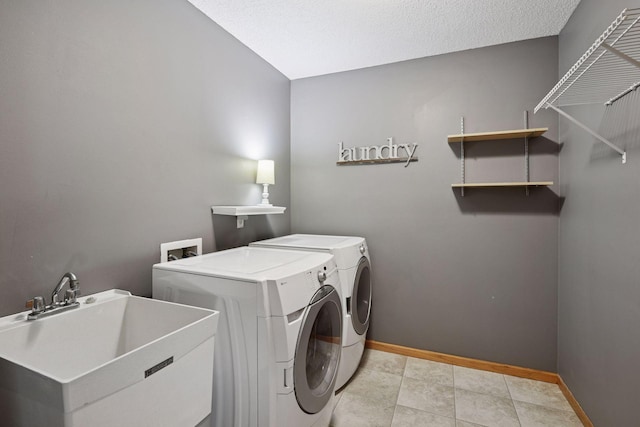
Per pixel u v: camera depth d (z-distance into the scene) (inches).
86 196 52.2
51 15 47.2
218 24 82.2
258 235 100.7
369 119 108.3
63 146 48.9
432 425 70.1
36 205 45.7
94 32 53.2
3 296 42.3
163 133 66.6
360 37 89.0
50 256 47.4
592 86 54.6
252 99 96.5
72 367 45.8
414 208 102.7
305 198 117.9
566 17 78.7
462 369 95.1
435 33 86.8
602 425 62.1
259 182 93.6
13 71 43.0
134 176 60.4
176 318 48.8
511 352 92.7
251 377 49.8
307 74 114.5
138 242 61.2
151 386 34.6
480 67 94.7
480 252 95.6
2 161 42.1
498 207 93.4
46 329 43.0
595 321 65.2
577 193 75.0
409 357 102.4
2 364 32.4
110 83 55.9
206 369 42.8
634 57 45.7
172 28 68.6
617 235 56.7
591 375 67.0
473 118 95.6
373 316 108.0
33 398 30.0
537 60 89.1
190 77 73.5
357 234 110.3
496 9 75.7
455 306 98.4
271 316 49.0
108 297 53.6
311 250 82.6
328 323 64.8
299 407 52.2
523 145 90.8
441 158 99.3
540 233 89.6
